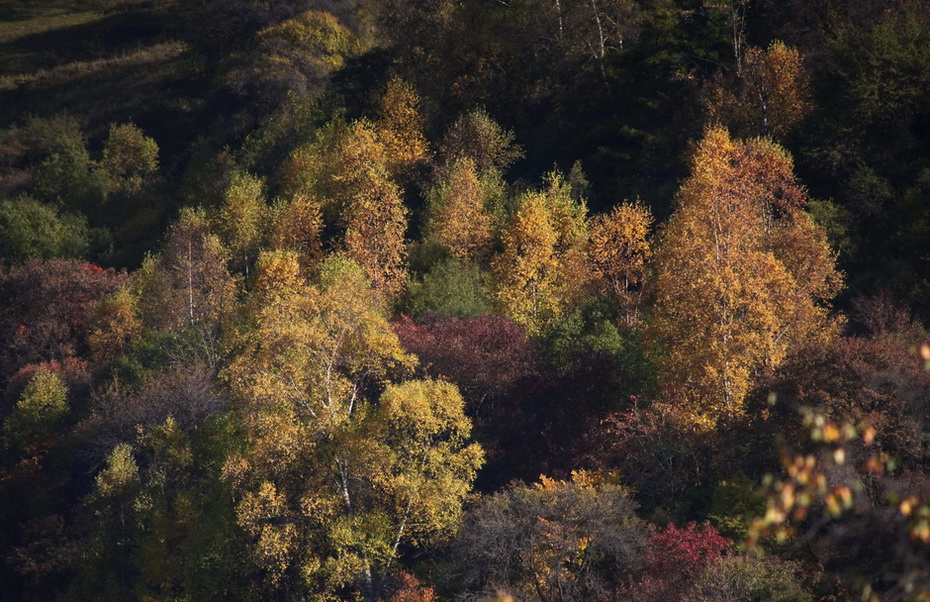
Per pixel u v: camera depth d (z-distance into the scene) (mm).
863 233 122938
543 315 120688
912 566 21297
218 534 89188
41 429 127625
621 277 124375
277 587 85750
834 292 106438
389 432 85812
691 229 103938
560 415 90000
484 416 103562
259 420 83500
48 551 115375
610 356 94375
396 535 82375
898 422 64312
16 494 125188
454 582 75438
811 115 137875
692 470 83625
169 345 134250
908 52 133250
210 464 102000
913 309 106812
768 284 91250
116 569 105375
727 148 120875
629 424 84812
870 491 58969
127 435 119688
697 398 85750
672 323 91938
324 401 86812
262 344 89562
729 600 58500
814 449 69000
